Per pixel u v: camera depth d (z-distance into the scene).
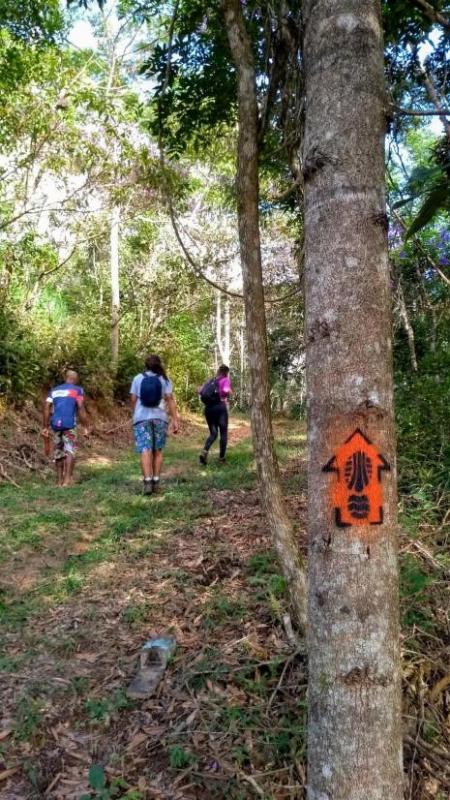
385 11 3.51
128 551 4.60
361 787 1.50
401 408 5.49
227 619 3.37
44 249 11.97
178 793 2.26
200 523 5.17
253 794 2.23
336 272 1.55
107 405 13.34
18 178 10.87
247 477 7.24
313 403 1.61
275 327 14.89
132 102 9.91
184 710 2.68
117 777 2.34
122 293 16.78
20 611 3.65
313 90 1.64
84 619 3.54
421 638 2.99
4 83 8.12
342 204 1.55
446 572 3.44
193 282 16.17
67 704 2.79
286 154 3.56
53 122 9.49
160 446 6.77
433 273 8.12
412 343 7.33
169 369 17.45
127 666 3.04
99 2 3.84
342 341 1.54
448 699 2.69
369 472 1.53
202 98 4.45
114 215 13.11
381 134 1.62
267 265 14.18
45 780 2.36
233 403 25.33
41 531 5.21
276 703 2.66
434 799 2.26
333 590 1.54
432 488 4.59
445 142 4.55
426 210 2.03
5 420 9.66
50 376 11.84
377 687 1.51
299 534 4.44
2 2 6.17
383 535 1.54
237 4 2.83
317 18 1.64
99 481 7.63
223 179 14.06
